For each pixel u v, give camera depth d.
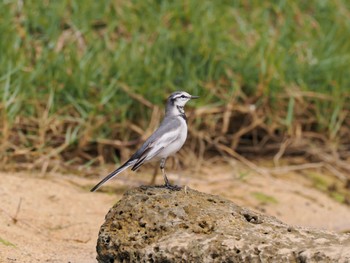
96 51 16.66
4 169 14.62
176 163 15.59
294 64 17.41
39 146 15.05
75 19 17.33
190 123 16.03
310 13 19.39
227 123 16.16
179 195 10.00
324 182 15.96
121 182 14.70
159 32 17.20
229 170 15.83
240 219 9.70
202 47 16.91
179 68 16.62
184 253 9.23
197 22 17.73
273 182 15.59
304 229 9.55
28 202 13.22
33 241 11.98
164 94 16.05
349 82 17.52
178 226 9.58
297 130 16.83
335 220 14.45
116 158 15.31
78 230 12.69
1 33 16.50
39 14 17.39
